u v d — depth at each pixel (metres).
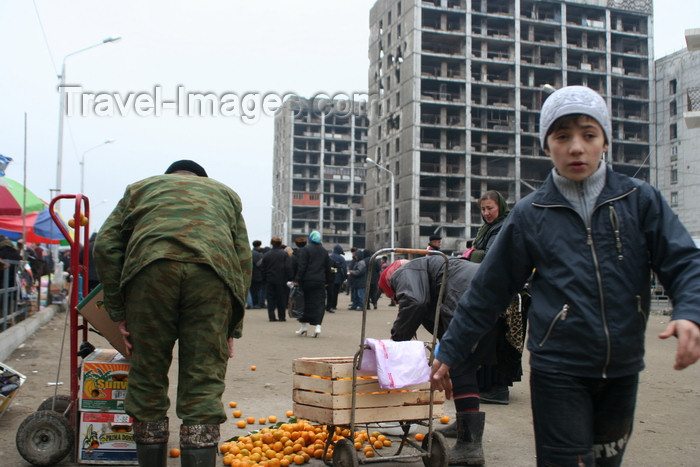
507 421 5.40
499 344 4.30
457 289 4.31
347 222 130.00
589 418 2.16
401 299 4.35
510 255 2.39
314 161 131.25
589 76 82.38
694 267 2.01
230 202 3.48
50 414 3.86
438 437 3.79
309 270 12.05
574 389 2.14
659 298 21.47
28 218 16.27
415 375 3.82
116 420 3.94
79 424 3.95
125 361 4.01
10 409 5.36
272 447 4.36
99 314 3.93
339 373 3.79
